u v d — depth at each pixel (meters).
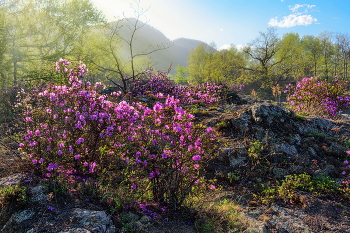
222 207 3.52
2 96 8.09
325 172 4.42
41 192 2.89
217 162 4.81
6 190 2.74
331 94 8.63
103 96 3.99
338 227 3.01
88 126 3.76
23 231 2.35
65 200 2.87
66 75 4.54
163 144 3.38
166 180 3.34
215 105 10.10
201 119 6.72
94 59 18.27
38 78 7.90
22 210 2.61
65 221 2.47
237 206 3.58
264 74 33.34
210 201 3.71
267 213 3.36
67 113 3.83
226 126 5.89
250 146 5.13
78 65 4.61
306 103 9.16
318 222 3.10
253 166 4.65
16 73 12.31
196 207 3.43
